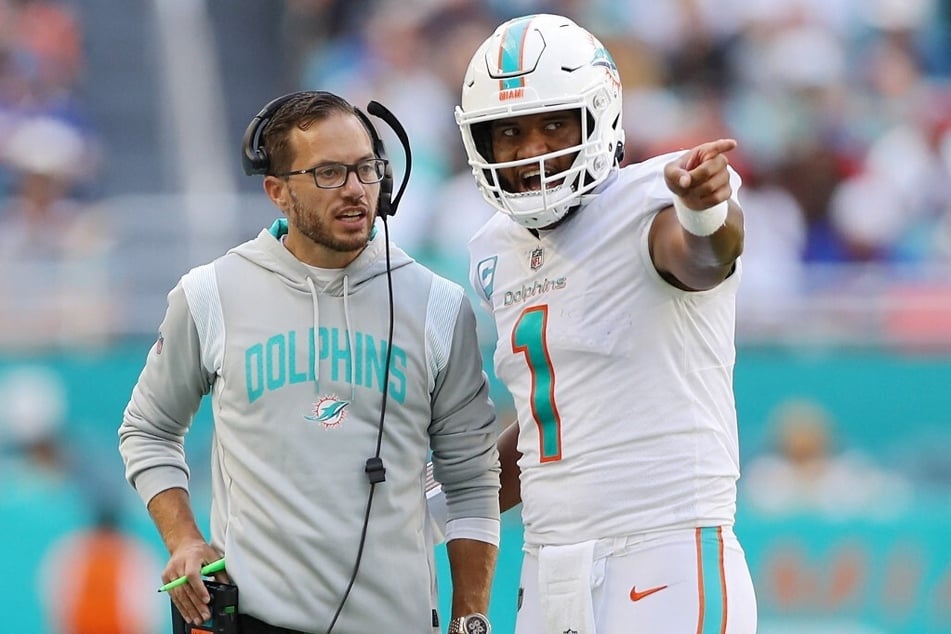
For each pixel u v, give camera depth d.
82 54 45.44
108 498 26.52
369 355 13.40
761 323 29.28
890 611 26.72
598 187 13.01
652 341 12.62
